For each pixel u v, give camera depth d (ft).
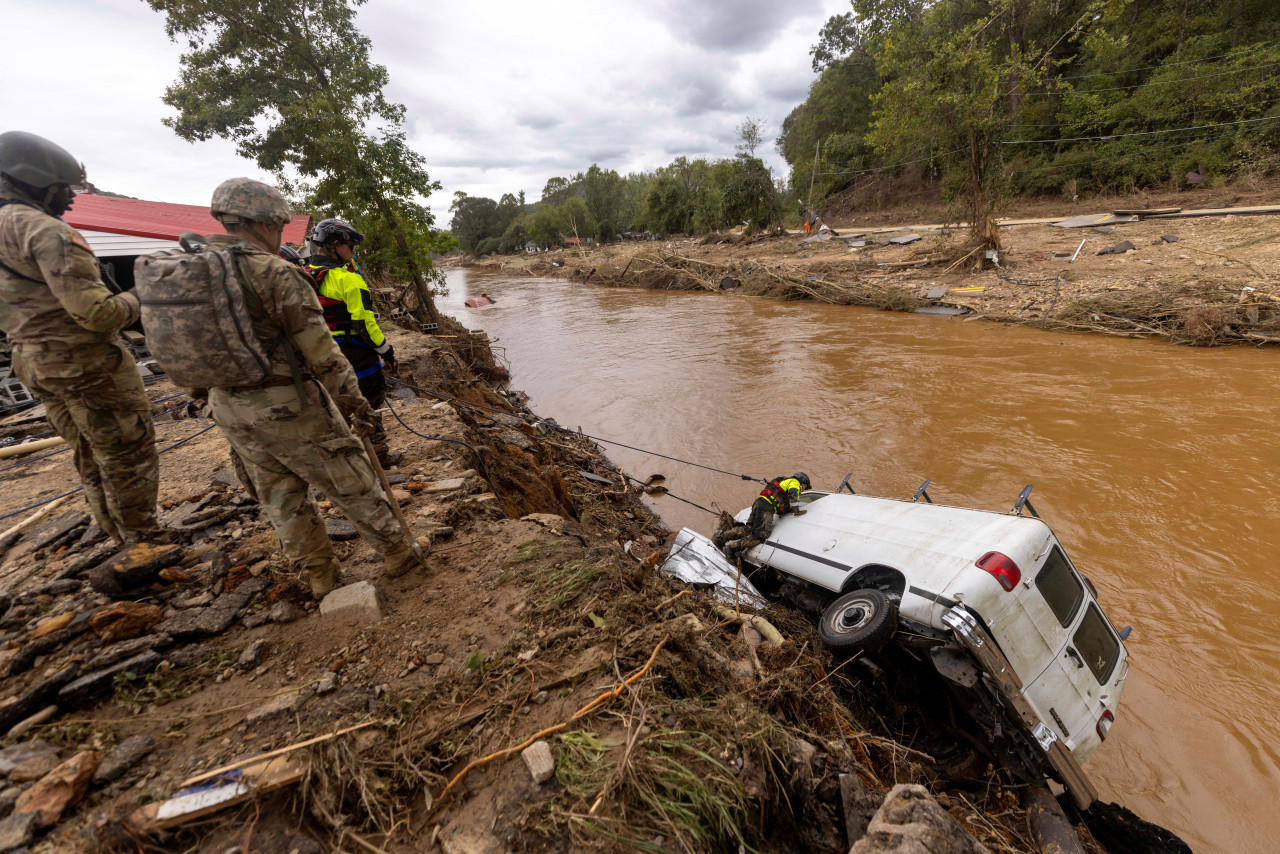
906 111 80.12
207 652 9.93
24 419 26.35
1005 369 44.98
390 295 67.15
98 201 44.68
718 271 115.03
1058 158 118.93
